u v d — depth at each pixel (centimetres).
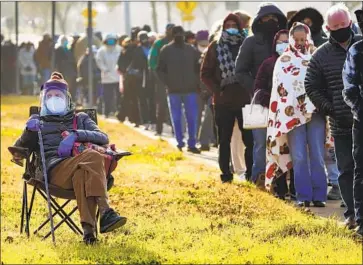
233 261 1894
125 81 5603
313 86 2334
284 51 2788
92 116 2250
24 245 2092
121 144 4516
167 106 5144
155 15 11100
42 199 2805
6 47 9400
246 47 2969
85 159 2091
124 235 2230
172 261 1912
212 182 3102
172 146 4575
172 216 2488
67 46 7900
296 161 2745
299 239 2066
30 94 9494
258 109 2883
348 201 2267
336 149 2288
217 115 3120
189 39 4762
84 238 2086
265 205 2630
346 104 2269
